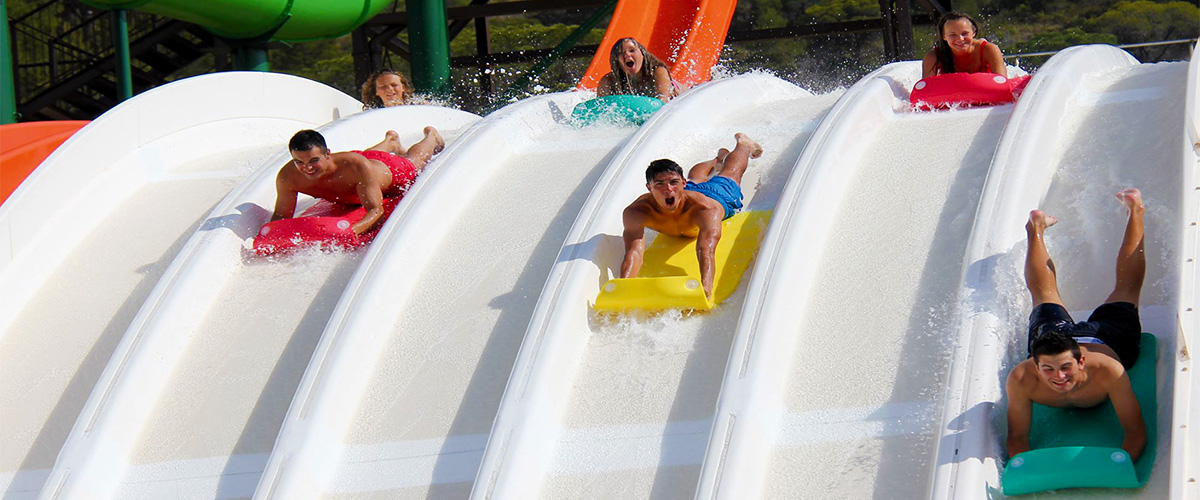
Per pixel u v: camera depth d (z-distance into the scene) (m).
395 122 13.27
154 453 8.24
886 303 8.10
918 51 47.06
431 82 20.33
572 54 26.06
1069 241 8.37
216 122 13.38
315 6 18.52
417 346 8.70
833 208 9.36
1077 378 6.34
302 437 7.71
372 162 10.48
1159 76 10.90
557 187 10.66
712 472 6.79
